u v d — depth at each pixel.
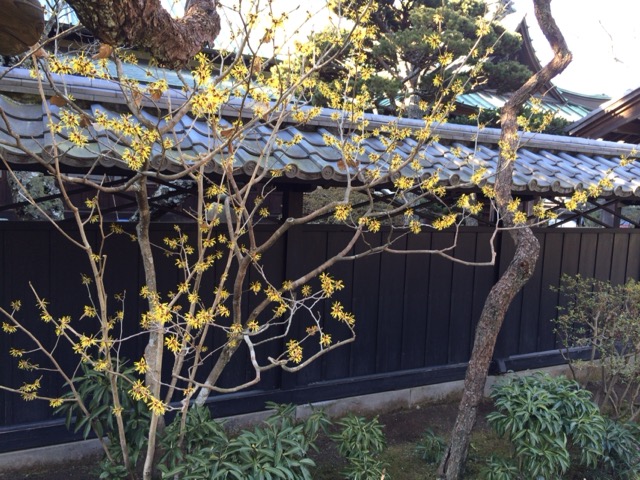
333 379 4.43
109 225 3.51
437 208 6.28
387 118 3.96
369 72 2.76
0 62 3.60
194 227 3.74
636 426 3.66
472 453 3.85
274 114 3.39
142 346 3.68
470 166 3.89
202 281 3.79
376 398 4.58
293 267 4.06
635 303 4.17
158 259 3.65
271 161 3.10
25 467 3.40
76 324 3.48
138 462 2.86
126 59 2.45
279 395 4.13
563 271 5.50
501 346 5.14
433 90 7.83
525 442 3.12
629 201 5.80
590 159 5.02
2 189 6.00
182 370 3.78
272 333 4.12
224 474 2.39
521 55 10.34
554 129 8.60
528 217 5.41
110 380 2.50
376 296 4.53
